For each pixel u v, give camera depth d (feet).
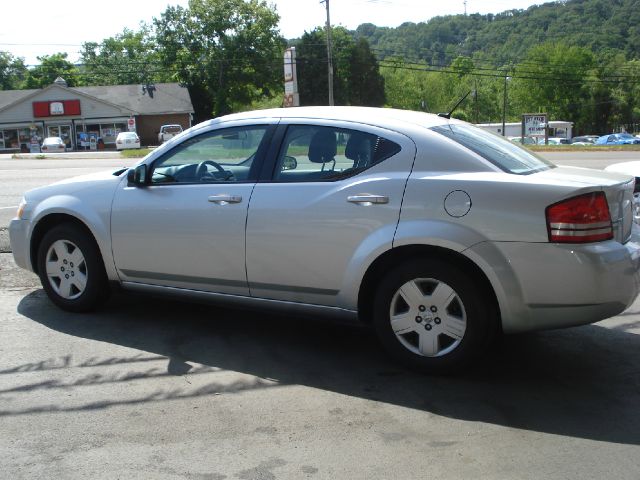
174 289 15.61
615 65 280.72
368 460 9.96
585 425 11.12
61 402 11.99
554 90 284.20
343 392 12.49
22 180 54.19
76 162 85.35
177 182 15.46
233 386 12.76
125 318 16.97
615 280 11.87
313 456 10.08
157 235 15.34
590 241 11.81
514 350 14.80
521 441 10.55
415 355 13.15
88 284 16.74
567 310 11.96
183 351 14.66
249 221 14.17
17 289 19.58
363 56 248.52
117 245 15.98
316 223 13.50
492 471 9.64
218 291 15.05
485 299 12.52
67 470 9.67
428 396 12.30
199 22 208.03
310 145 14.11
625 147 127.24
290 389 12.63
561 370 13.60
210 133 15.26
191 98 209.87
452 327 12.76
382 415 11.51
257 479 9.43
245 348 14.89
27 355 14.32
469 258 12.27
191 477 9.48
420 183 12.75
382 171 13.24
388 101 297.74
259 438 10.66
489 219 12.14
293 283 13.98
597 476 9.51
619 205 12.57
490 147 13.71
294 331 16.12
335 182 13.60
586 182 12.16
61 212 16.66
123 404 11.92
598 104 282.36
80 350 14.66
